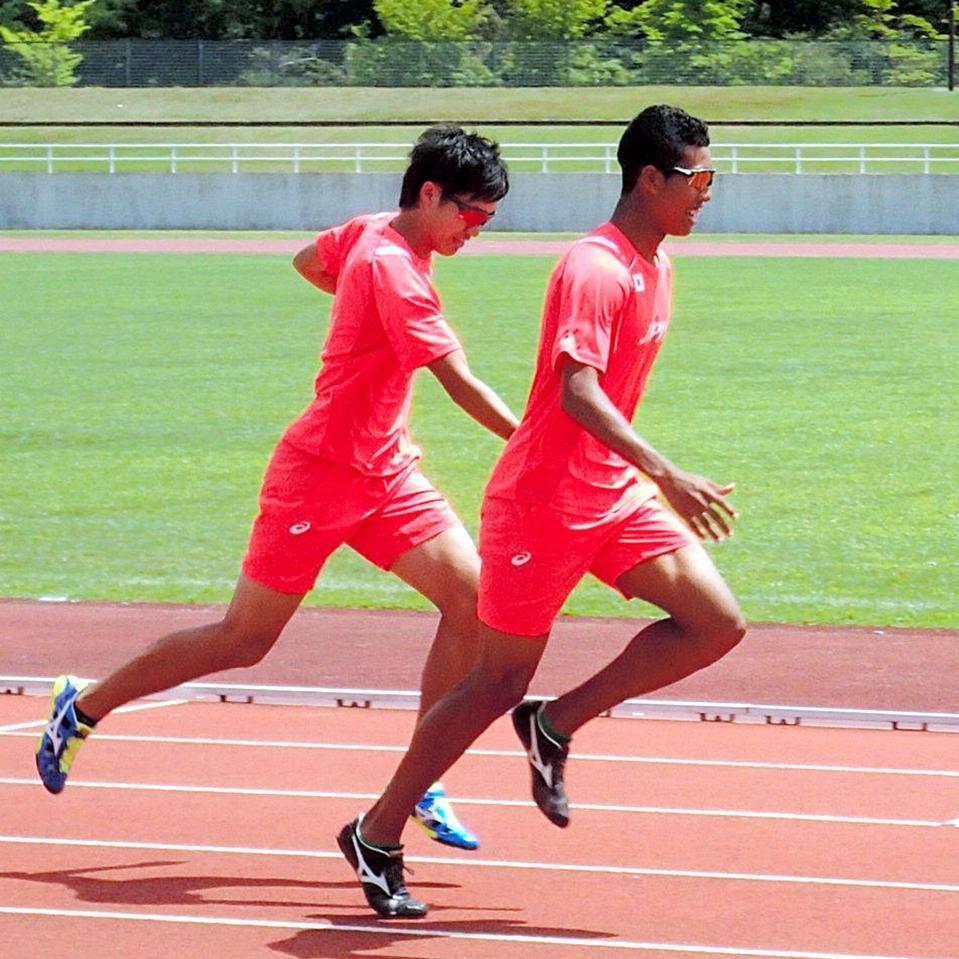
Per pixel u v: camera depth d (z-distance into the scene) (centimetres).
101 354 7175
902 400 5925
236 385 6297
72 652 2781
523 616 1546
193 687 2494
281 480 1692
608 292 1459
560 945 1512
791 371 6650
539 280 10456
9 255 12206
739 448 5000
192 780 2034
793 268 11256
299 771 2078
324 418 1672
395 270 1612
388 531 1728
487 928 1555
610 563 1566
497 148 1642
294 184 14725
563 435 1509
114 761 2114
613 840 1816
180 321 8406
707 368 6738
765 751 2180
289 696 2455
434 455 4850
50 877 1686
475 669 1577
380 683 2544
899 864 1738
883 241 13488
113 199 14938
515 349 7225
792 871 1714
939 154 16662
